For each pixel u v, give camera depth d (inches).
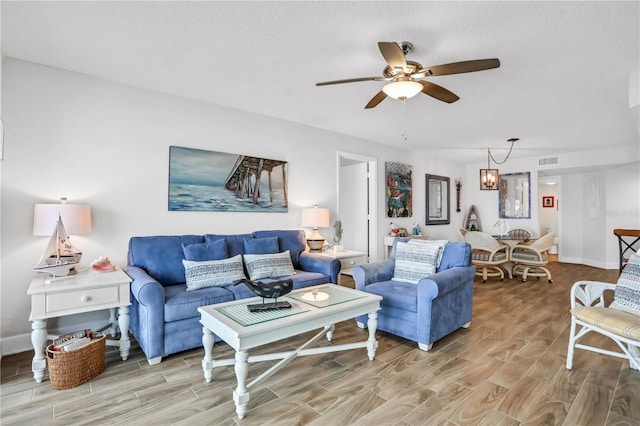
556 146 226.2
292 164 171.3
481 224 296.7
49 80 108.8
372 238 221.1
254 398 78.7
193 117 138.4
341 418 71.3
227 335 74.9
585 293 99.3
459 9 76.5
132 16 81.0
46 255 95.4
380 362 97.7
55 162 109.9
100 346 89.5
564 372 91.7
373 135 199.6
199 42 93.0
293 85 123.2
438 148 237.0
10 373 89.6
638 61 101.7
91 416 71.4
